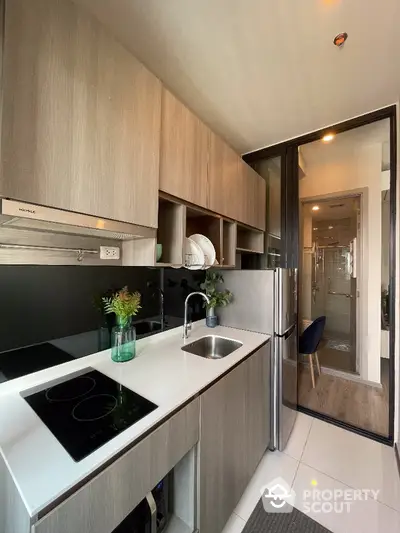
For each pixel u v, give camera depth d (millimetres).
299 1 1115
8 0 693
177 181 1359
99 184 942
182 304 1958
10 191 698
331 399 2418
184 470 1060
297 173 2400
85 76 890
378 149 2301
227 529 1245
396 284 1889
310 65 1488
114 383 1100
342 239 2992
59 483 599
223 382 1224
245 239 2639
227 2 1120
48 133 786
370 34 1272
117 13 1167
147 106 1143
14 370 1043
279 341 1785
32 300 1101
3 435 773
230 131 2262
